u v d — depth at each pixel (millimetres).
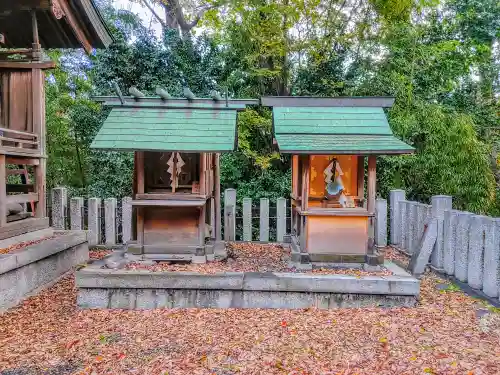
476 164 7742
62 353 2814
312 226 4090
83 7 5430
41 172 5273
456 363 2590
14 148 4602
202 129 4160
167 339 3025
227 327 3248
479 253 3941
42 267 4441
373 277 3666
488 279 3787
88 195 8305
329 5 8445
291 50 8531
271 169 8836
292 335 3072
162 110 4402
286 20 8391
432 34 9203
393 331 3107
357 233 4078
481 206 7828
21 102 5254
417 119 7863
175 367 2594
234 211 6441
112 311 3650
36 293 4219
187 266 4133
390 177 7863
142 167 4137
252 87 9000
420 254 4789
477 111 9312
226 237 6422
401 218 5961
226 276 3686
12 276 3859
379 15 8375
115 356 2756
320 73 8672
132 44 8586
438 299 3840
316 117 4492
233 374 2504
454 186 7645
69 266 5133
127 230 6363
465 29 10281
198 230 4309
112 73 8375
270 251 5445
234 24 8688
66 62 9820
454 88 9469
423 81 8531
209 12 9289
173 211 4297
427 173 7809
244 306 3717
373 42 8453
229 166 8500
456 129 7719
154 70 8602
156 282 3693
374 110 4582
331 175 4336
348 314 3498
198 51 9016
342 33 8594
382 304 3662
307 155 4020
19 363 2676
